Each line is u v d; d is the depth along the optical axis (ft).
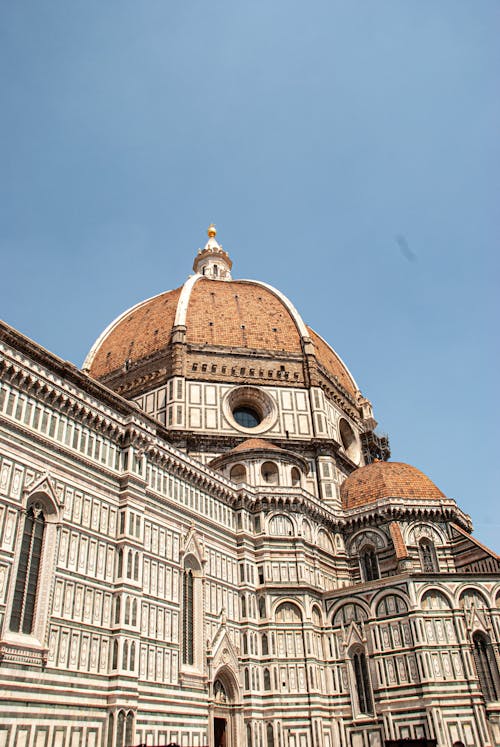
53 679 135.64
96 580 155.53
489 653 194.80
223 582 201.26
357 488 256.93
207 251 406.00
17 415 149.59
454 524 239.71
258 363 289.53
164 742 156.97
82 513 158.30
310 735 189.57
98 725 141.90
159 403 271.49
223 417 269.03
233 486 220.64
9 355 150.20
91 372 310.24
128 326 323.16
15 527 139.85
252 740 183.93
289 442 266.77
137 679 153.17
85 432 168.04
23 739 125.80
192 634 182.60
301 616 208.33
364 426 324.80
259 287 347.15
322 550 232.53
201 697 175.01
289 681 196.75
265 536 219.00
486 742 177.78
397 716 187.21
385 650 198.29
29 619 137.28
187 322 296.30
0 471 140.87
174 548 184.55
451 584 202.80
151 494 182.09
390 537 234.58
